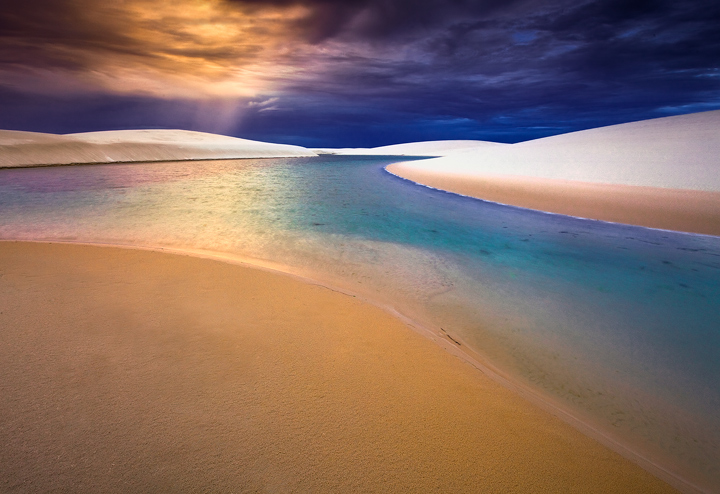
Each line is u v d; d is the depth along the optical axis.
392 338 2.44
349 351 2.21
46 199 10.05
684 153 15.62
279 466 1.28
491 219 8.87
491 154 26.92
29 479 1.16
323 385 1.83
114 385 1.69
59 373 1.77
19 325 2.28
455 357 2.31
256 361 2.01
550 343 3.12
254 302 2.89
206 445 1.36
